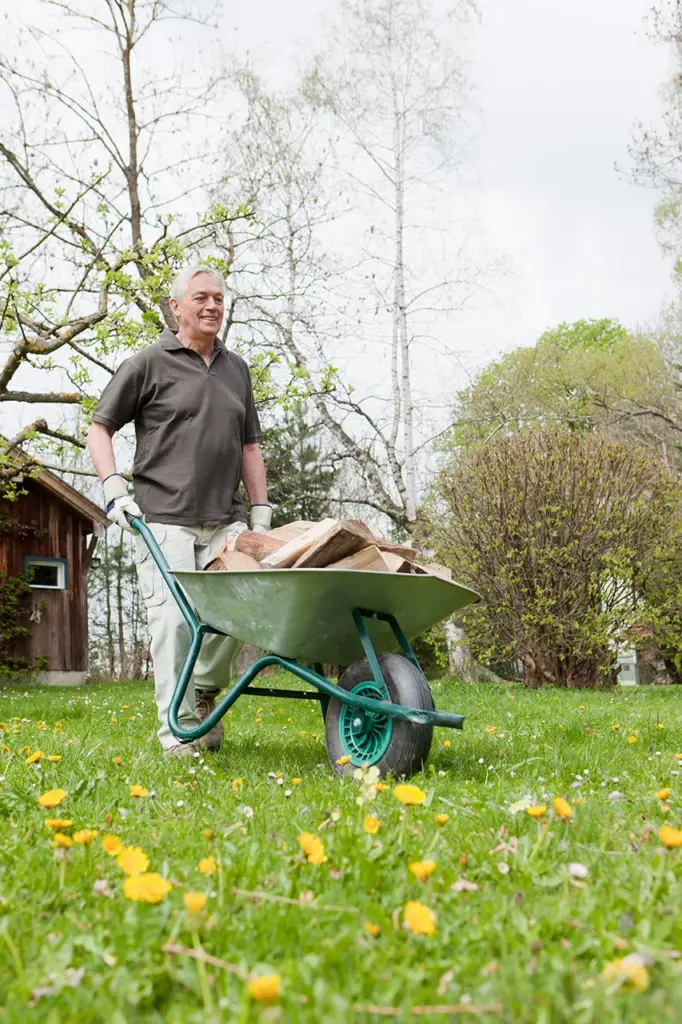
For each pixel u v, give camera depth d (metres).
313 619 3.55
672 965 1.25
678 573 12.88
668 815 2.46
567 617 12.45
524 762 3.69
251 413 4.70
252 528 4.62
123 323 10.42
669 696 10.84
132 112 14.12
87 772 3.34
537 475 12.55
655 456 13.20
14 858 2.02
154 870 1.89
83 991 1.22
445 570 3.83
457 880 1.74
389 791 2.73
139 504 4.35
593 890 1.65
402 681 3.42
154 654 4.29
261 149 16.55
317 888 1.72
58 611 19.14
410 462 16.59
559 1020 1.12
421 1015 1.15
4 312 10.15
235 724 6.42
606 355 27.91
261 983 1.03
